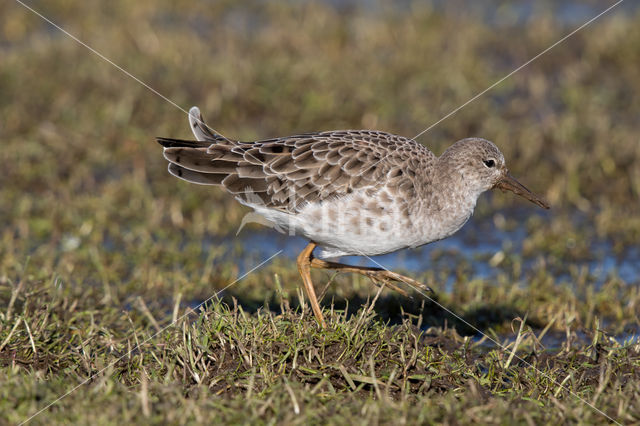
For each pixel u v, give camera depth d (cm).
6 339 888
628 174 1549
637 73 1939
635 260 1302
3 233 1334
